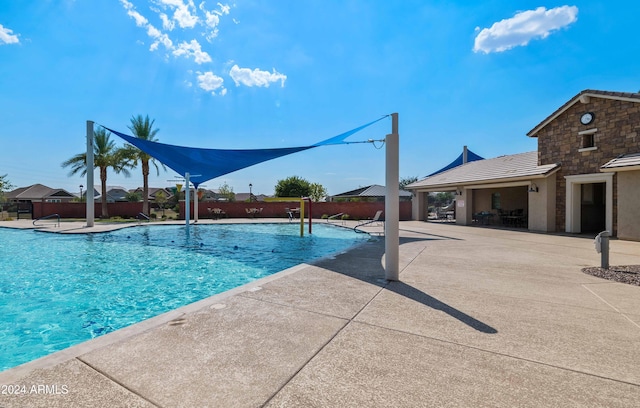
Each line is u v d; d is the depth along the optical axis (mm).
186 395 2068
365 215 25688
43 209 26156
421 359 2584
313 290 4633
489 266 6520
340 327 3250
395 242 5230
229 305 3924
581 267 6461
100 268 8453
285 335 3041
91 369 2377
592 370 2430
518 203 19219
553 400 2035
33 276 7559
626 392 2129
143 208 25844
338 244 12617
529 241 10930
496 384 2221
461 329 3221
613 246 9680
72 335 4320
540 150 15250
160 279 7324
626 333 3135
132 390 2111
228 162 15266
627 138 11867
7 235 14938
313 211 26266
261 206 26969
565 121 14125
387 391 2131
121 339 2920
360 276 5539
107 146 26359
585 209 14672
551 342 2926
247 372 2365
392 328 3234
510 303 4078
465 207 19047
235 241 13484
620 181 11375
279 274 5668
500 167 18125
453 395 2084
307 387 2176
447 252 8406
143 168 26016
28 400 1974
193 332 3092
